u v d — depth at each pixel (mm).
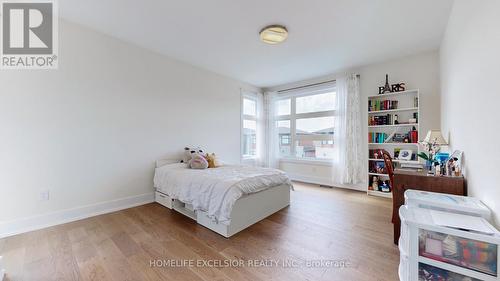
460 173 1788
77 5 2139
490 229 1027
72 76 2477
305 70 4133
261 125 5359
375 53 3340
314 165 4668
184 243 1973
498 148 1105
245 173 2754
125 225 2359
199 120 3973
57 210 2377
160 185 3027
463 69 1771
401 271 1303
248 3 2086
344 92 4105
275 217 2639
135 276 1496
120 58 2889
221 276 1505
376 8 2172
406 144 3492
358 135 3951
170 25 2520
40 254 1757
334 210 2896
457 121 2012
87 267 1590
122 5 2133
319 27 2549
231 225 2125
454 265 1022
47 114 2312
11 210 2109
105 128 2748
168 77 3465
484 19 1295
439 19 2375
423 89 3336
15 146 2131
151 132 3244
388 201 3320
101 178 2717
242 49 3182
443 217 1192
